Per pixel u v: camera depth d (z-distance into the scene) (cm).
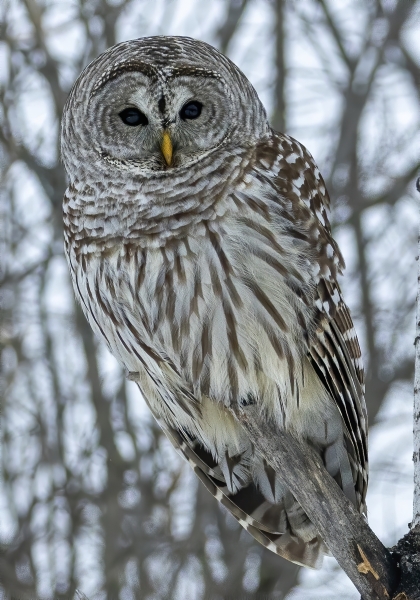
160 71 1031
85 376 1920
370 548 814
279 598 1731
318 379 1042
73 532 1845
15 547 1825
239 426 1068
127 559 1772
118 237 1020
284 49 2042
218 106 1044
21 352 1938
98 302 1057
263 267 1001
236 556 1750
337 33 2072
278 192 1023
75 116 1079
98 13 1841
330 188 1939
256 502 1080
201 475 1119
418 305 820
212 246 995
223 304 1001
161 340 1030
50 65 1853
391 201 1934
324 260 1038
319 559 1061
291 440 954
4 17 1862
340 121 2028
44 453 1900
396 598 788
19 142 1802
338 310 1051
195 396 1057
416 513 796
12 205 1908
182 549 1748
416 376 809
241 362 1019
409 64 2038
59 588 1789
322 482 896
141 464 1855
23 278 1900
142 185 1016
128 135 1039
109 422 1888
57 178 1845
